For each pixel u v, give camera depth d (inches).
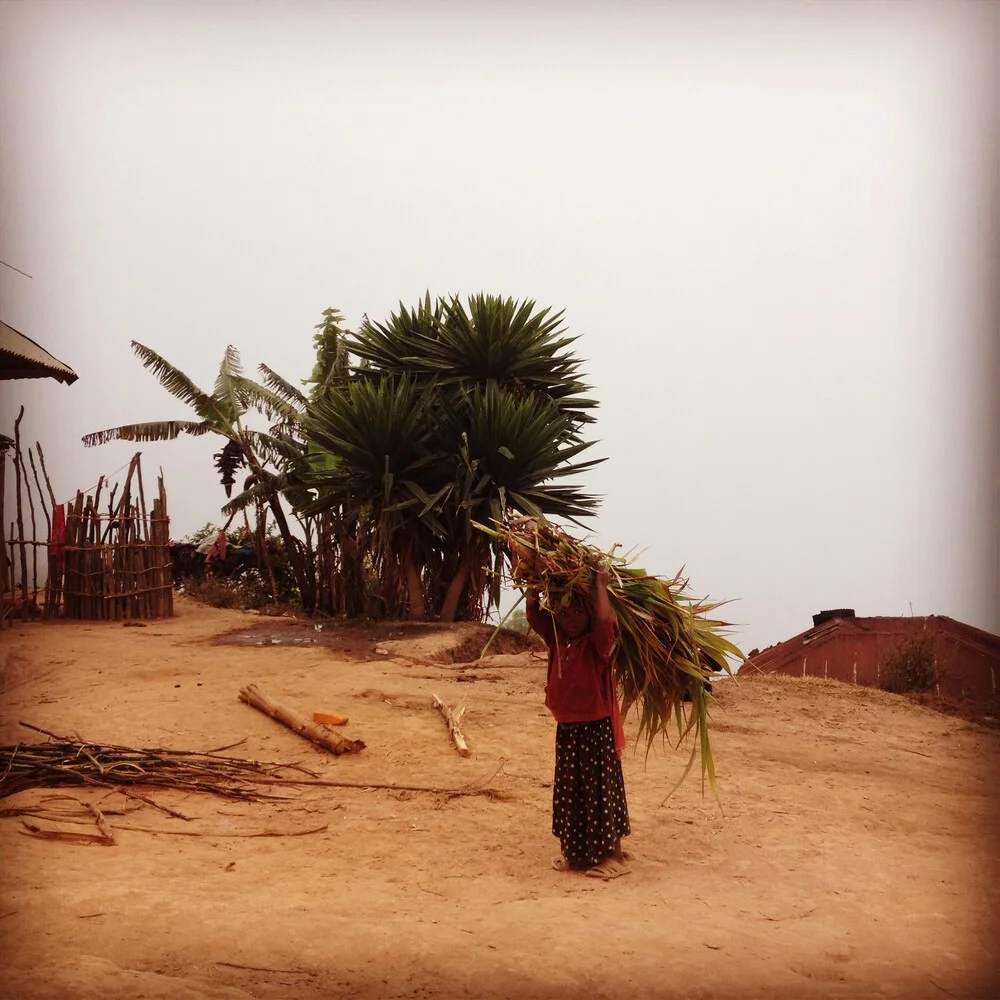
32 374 605.0
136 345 782.5
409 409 629.3
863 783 309.9
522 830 245.9
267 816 249.3
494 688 419.2
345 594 727.1
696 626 239.1
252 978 145.3
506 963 152.3
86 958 144.3
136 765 272.7
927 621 551.2
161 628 610.5
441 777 292.0
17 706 350.0
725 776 308.2
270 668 448.8
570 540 226.4
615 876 210.5
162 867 200.2
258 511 812.0
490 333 652.1
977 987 151.1
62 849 207.6
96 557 645.9
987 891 204.5
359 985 144.3
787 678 490.0
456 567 660.1
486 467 630.5
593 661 219.8
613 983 147.7
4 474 594.6
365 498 626.8
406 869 212.4
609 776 217.5
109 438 784.3
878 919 185.8
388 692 392.8
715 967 155.2
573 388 692.7
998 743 375.2
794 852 233.9
